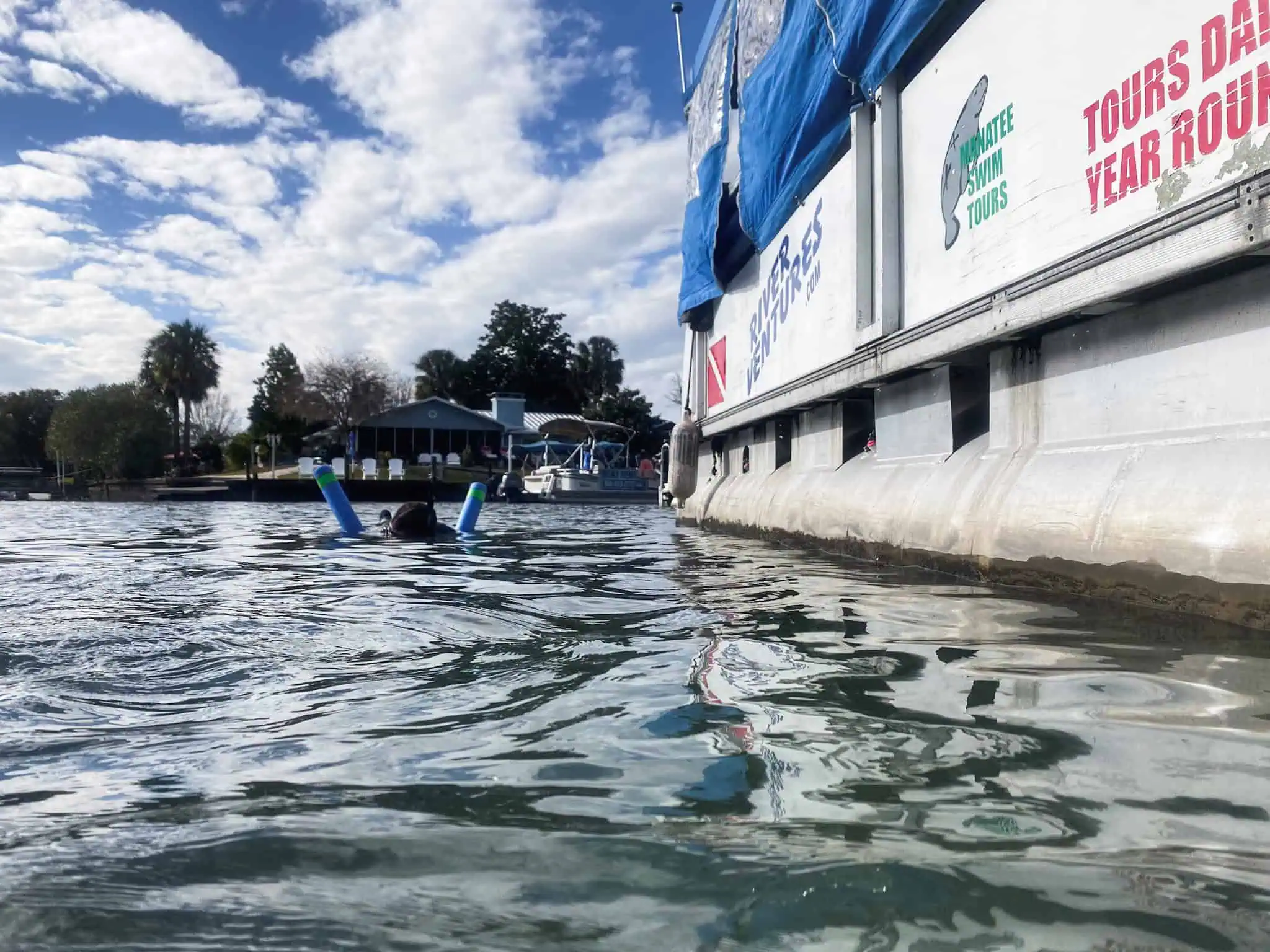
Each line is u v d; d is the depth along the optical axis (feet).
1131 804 4.68
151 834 4.67
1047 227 13.64
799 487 25.16
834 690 7.53
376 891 3.97
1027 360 14.21
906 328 17.87
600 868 4.14
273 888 4.02
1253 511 9.06
